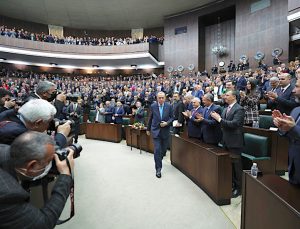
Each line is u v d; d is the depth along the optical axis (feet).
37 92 8.75
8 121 5.57
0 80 49.67
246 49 48.67
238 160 10.46
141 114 23.24
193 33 59.26
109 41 65.62
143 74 67.72
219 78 33.50
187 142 13.16
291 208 4.65
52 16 65.26
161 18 65.62
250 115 14.30
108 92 40.81
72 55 62.03
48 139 3.59
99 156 18.89
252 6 47.47
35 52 57.67
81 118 32.24
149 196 10.75
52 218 3.44
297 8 34.22
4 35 53.62
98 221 8.68
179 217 8.84
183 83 35.37
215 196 9.91
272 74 23.76
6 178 3.18
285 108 10.79
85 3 59.41
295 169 5.88
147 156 18.65
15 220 3.04
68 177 4.00
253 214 6.25
